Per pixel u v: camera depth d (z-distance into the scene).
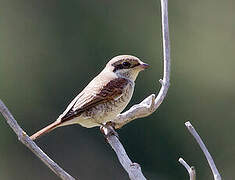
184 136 16.75
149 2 17.83
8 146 17.03
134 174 6.52
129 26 17.81
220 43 18.06
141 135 16.44
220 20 18.23
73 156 15.95
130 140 16.42
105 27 17.80
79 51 17.70
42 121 17.19
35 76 17.78
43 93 17.52
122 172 15.84
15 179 16.98
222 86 17.61
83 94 7.89
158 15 17.83
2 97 17.47
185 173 16.50
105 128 7.69
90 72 17.62
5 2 18.19
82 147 15.97
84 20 17.88
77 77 17.62
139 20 17.88
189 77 17.61
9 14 18.30
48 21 18.12
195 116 17.14
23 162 16.89
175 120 16.95
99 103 7.80
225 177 16.20
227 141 16.97
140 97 16.80
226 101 17.45
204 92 17.44
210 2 18.28
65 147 15.95
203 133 17.05
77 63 17.67
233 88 17.61
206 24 18.20
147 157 16.48
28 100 17.41
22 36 18.17
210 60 17.83
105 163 15.82
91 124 7.89
